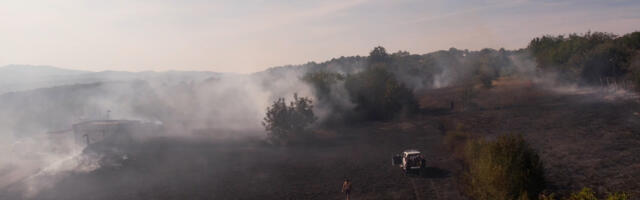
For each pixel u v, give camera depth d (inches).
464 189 926.4
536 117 2193.7
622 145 1432.1
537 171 767.1
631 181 1042.1
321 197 1148.5
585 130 1758.1
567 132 1754.4
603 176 1107.3
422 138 1956.2
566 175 1145.4
